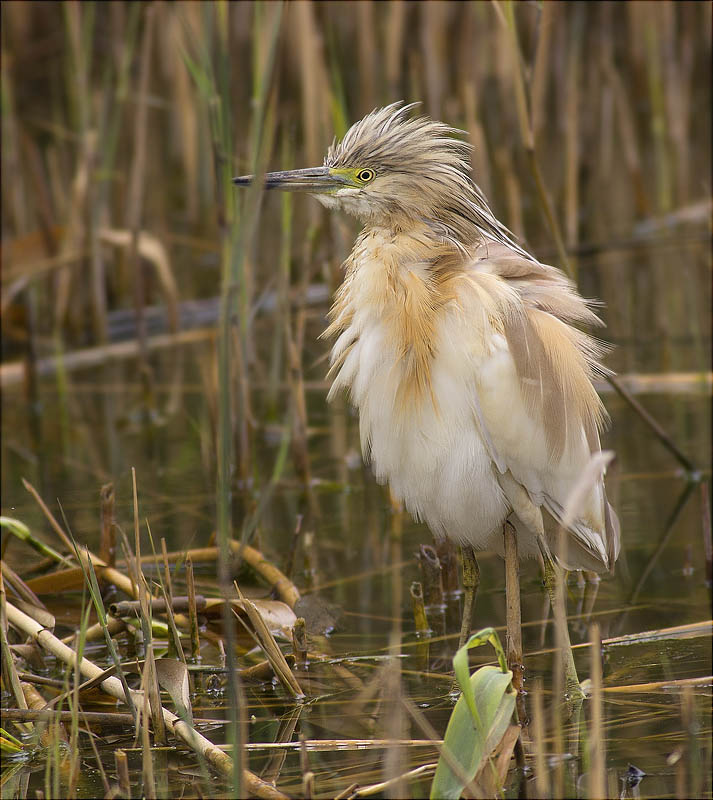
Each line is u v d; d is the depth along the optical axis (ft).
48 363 48.37
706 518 27.45
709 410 39.96
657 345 46.47
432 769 18.37
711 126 73.82
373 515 32.78
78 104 54.49
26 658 22.89
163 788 18.15
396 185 23.41
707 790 17.51
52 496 33.50
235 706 16.61
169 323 49.70
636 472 34.71
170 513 32.12
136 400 43.65
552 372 21.88
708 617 25.32
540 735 17.40
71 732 18.75
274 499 34.01
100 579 26.53
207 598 26.17
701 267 55.77
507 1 28.53
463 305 21.63
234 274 20.36
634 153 64.08
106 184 54.49
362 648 24.50
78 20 49.55
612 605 26.43
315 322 49.19
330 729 20.49
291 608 25.99
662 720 20.29
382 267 22.81
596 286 53.83
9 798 18.03
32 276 47.09
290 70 60.13
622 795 17.47
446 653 24.12
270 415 40.32
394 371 22.29
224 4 30.73
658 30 66.95
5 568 24.44
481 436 21.85
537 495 22.26
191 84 63.21
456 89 67.21
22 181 59.82
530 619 25.88
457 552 28.14
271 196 66.18
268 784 17.81
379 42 63.87
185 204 69.36
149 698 19.70
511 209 52.11
